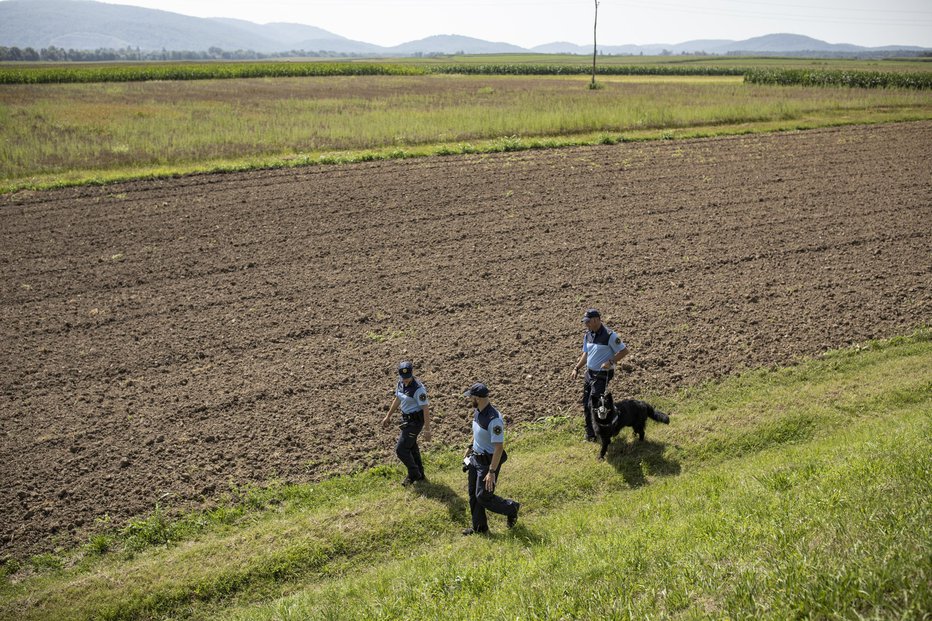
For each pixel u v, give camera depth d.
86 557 7.47
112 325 13.23
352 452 9.30
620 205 21.28
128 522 7.96
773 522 5.90
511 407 10.41
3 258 16.81
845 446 8.20
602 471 8.81
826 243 17.44
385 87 69.56
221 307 14.05
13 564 7.34
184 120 37.19
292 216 20.23
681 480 8.39
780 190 22.77
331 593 6.52
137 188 23.36
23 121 36.34
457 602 5.80
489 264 16.44
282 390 10.85
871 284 14.76
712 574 5.16
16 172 24.80
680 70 108.44
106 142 30.06
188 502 8.31
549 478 8.71
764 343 12.27
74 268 16.20
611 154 28.97
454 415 10.21
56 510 8.16
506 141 30.75
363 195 22.50
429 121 35.19
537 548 6.96
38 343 12.51
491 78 91.19
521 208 21.05
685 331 12.79
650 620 4.68
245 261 16.66
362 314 13.66
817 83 67.44
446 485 8.63
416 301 14.32
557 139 31.78
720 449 9.22
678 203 21.38
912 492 5.79
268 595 6.88
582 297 14.41
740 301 14.07
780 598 4.52
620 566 5.76
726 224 19.20
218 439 9.58
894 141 31.06
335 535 7.62
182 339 12.63
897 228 18.55
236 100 52.28
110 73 79.44
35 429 9.80
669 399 10.59
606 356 9.01
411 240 18.19
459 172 25.73
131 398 10.63
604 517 7.60
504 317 13.52
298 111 42.84
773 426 9.60
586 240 18.06
